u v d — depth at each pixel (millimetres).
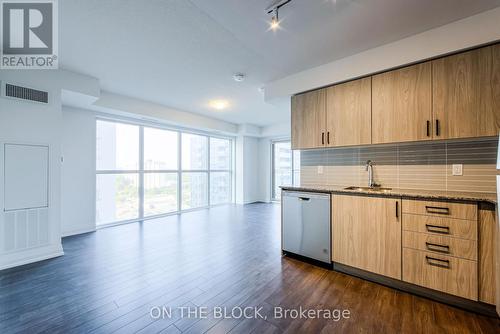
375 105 2387
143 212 4863
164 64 2758
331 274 2367
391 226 2082
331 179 3074
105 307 1791
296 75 2980
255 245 3250
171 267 2521
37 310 1746
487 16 1799
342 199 2383
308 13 1821
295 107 3045
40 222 2699
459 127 1952
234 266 2551
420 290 1965
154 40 2246
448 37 1957
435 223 1870
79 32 2115
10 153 2494
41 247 2705
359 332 1529
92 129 3984
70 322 1612
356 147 2828
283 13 1825
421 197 1931
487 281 1676
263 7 1758
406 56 2160
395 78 2275
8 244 2490
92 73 3023
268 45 2318
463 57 1943
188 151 5875
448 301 1840
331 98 2705
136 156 4793
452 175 2264
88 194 3938
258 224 4457
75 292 2006
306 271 2432
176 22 1963
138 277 2287
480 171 2131
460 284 1764
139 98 4102
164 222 4617
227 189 7039
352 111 2539
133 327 1566
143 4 1744
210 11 1812
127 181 4648
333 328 1565
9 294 1968
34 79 2650
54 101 2801
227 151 7066
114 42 2281
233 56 2557
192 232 3900
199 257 2807
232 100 4207
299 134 2992
